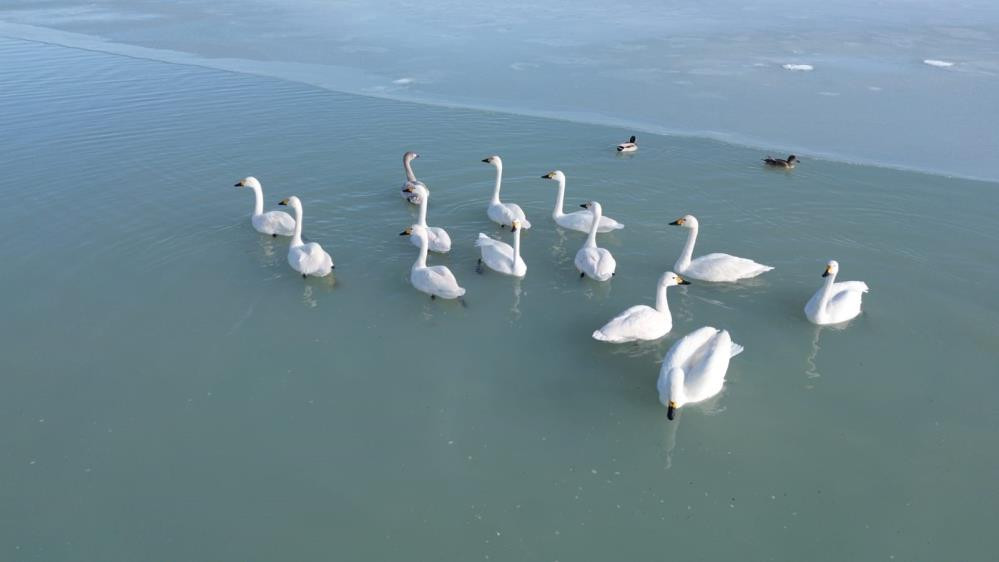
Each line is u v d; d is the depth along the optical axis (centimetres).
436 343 1634
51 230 2066
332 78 3628
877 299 1805
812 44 4497
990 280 1884
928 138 2900
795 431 1401
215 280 1850
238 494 1251
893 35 4762
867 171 2550
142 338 1628
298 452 1337
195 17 5159
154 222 2123
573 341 1645
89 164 2512
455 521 1208
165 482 1270
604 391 1497
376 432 1384
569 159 2638
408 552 1153
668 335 1661
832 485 1284
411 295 1806
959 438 1385
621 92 3484
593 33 4759
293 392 1480
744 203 2305
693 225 1839
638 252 2016
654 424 1414
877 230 2138
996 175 2531
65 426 1384
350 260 1950
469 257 1983
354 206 2242
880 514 1230
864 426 1412
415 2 5816
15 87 3369
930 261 1975
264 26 4866
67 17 5100
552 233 2125
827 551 1165
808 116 3166
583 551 1159
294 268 1870
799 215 2230
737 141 2847
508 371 1550
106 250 1972
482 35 4647
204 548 1156
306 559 1141
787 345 1634
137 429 1381
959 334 1672
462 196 2344
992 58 4156
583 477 1296
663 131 2956
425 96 3356
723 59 4116
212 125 2919
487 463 1321
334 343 1628
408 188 2220
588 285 1858
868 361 1586
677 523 1212
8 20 4950
